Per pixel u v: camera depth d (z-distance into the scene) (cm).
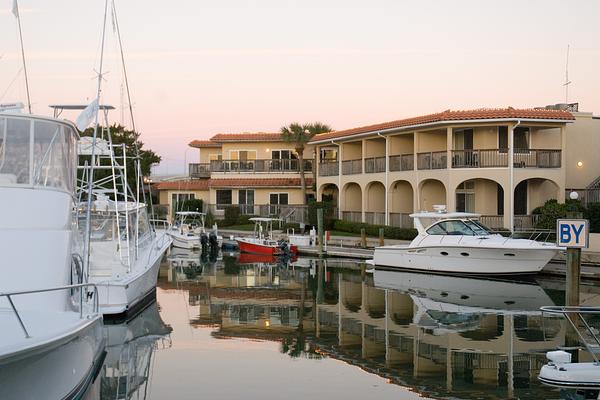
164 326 1766
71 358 993
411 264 2920
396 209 4128
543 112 3397
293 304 2133
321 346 1541
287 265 3275
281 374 1295
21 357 824
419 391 1182
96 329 1143
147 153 5831
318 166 4872
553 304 2073
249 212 5281
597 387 1104
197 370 1325
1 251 1098
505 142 3556
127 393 1159
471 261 2711
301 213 4869
